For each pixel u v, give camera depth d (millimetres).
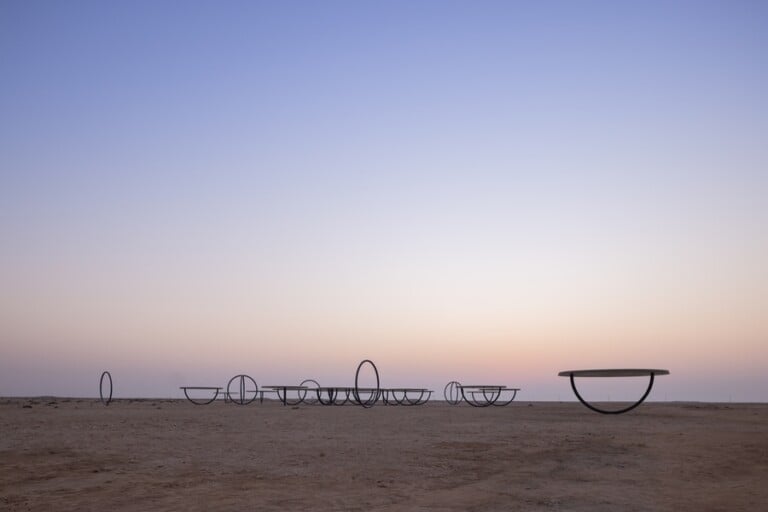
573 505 8422
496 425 17141
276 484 9492
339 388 31641
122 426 16266
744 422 17969
